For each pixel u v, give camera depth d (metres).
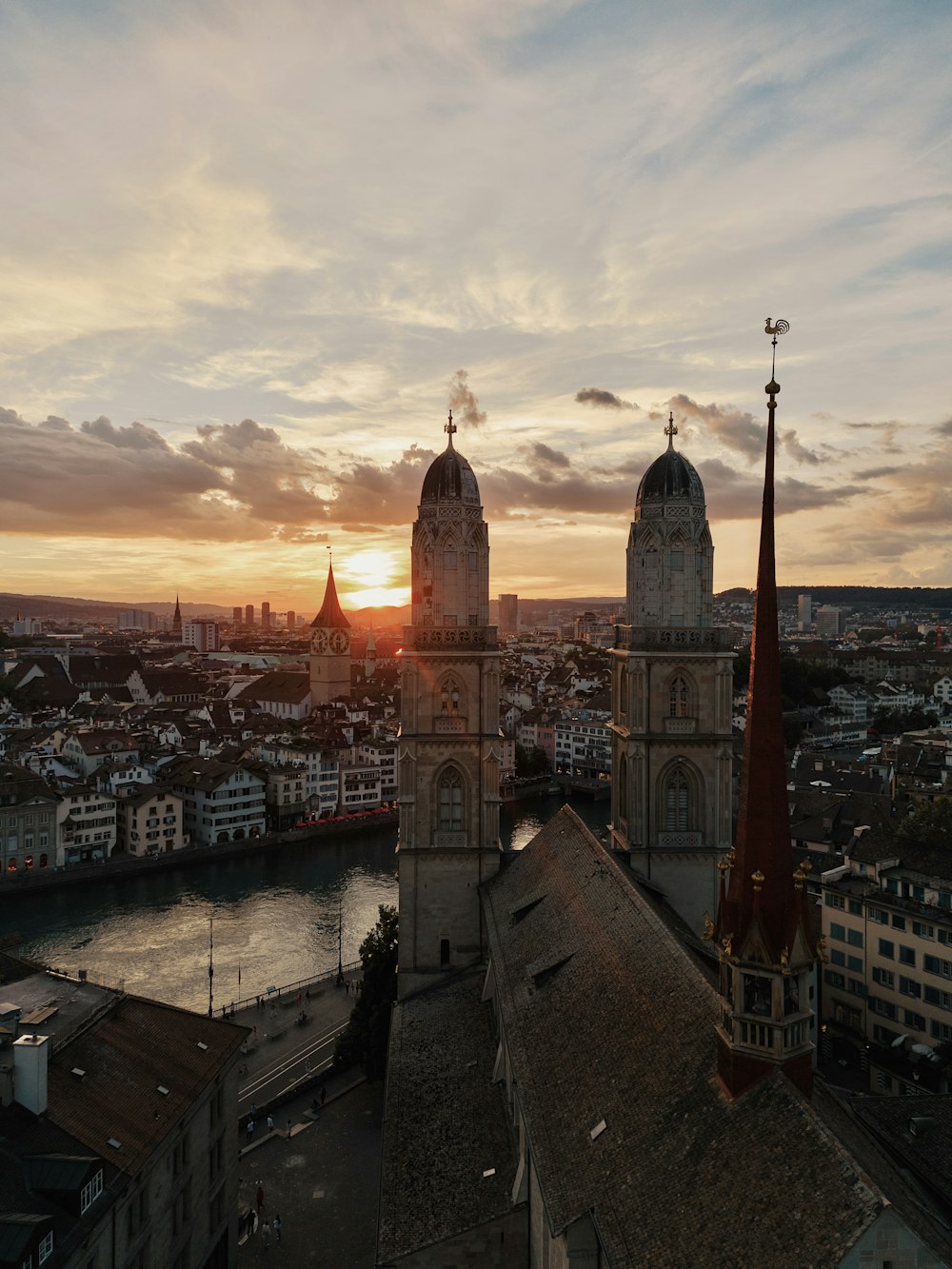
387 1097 57.25
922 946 88.25
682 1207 29.66
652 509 75.31
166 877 171.50
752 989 32.81
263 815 198.12
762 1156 28.97
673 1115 33.69
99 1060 51.78
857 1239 24.19
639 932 46.28
